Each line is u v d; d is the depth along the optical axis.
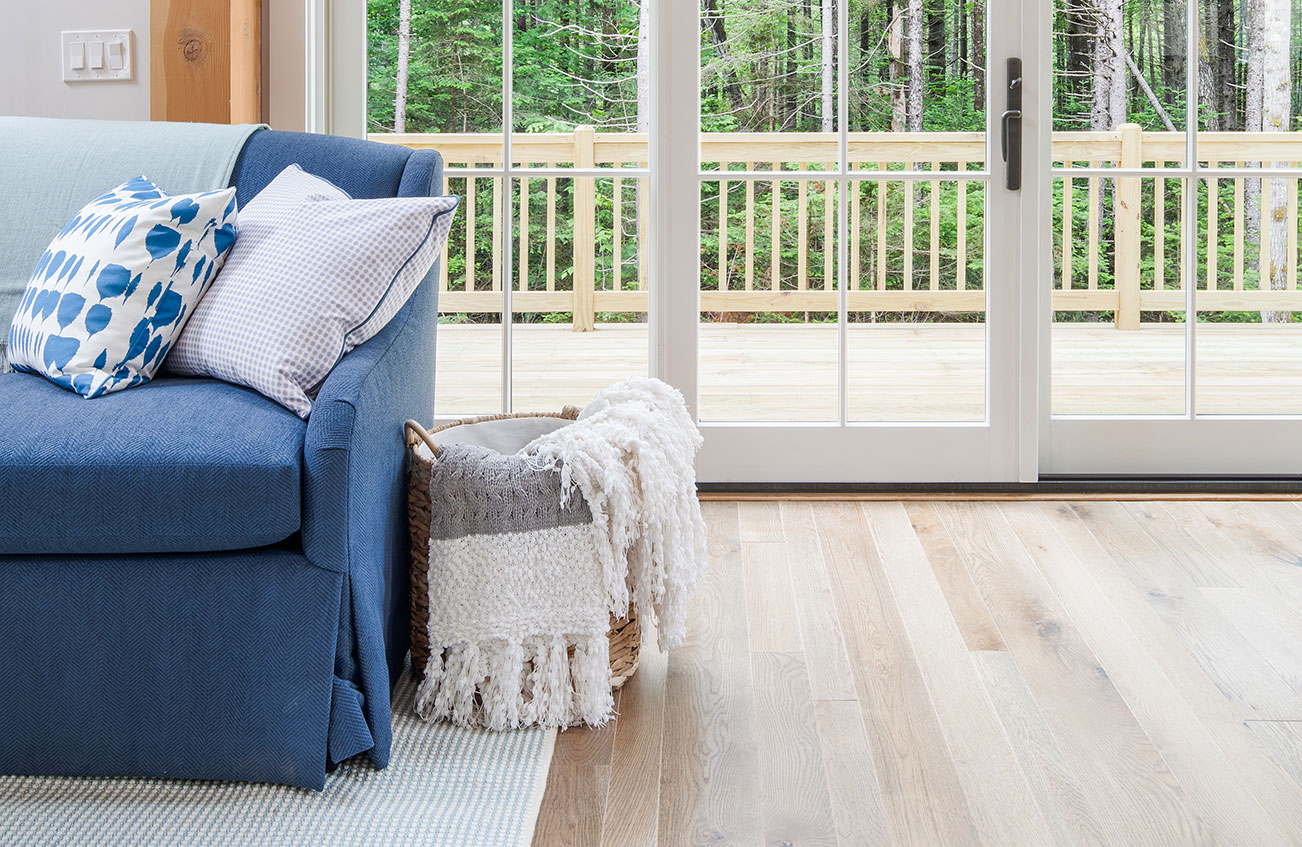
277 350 1.55
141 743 1.45
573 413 2.00
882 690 1.76
